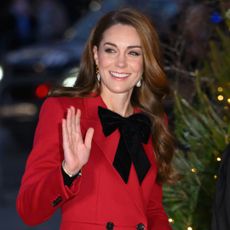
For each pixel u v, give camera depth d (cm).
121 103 1057
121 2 2459
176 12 1691
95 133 1018
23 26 4000
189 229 1162
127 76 1037
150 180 1044
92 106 1040
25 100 2788
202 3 1438
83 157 937
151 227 1055
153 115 1082
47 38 3862
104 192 998
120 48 1029
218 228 886
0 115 2802
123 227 998
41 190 946
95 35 1047
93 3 2483
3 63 2812
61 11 3875
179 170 1213
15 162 2692
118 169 1009
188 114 1238
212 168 1204
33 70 2778
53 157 990
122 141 1025
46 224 1966
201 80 1323
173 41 1435
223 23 1434
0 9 4084
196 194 1206
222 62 1295
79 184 947
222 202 887
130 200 1007
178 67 1349
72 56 2808
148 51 1038
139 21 1031
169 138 1080
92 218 992
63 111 1017
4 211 2108
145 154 1039
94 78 1054
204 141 1220
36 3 4062
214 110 1280
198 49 1406
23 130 2845
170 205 1218
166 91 1082
